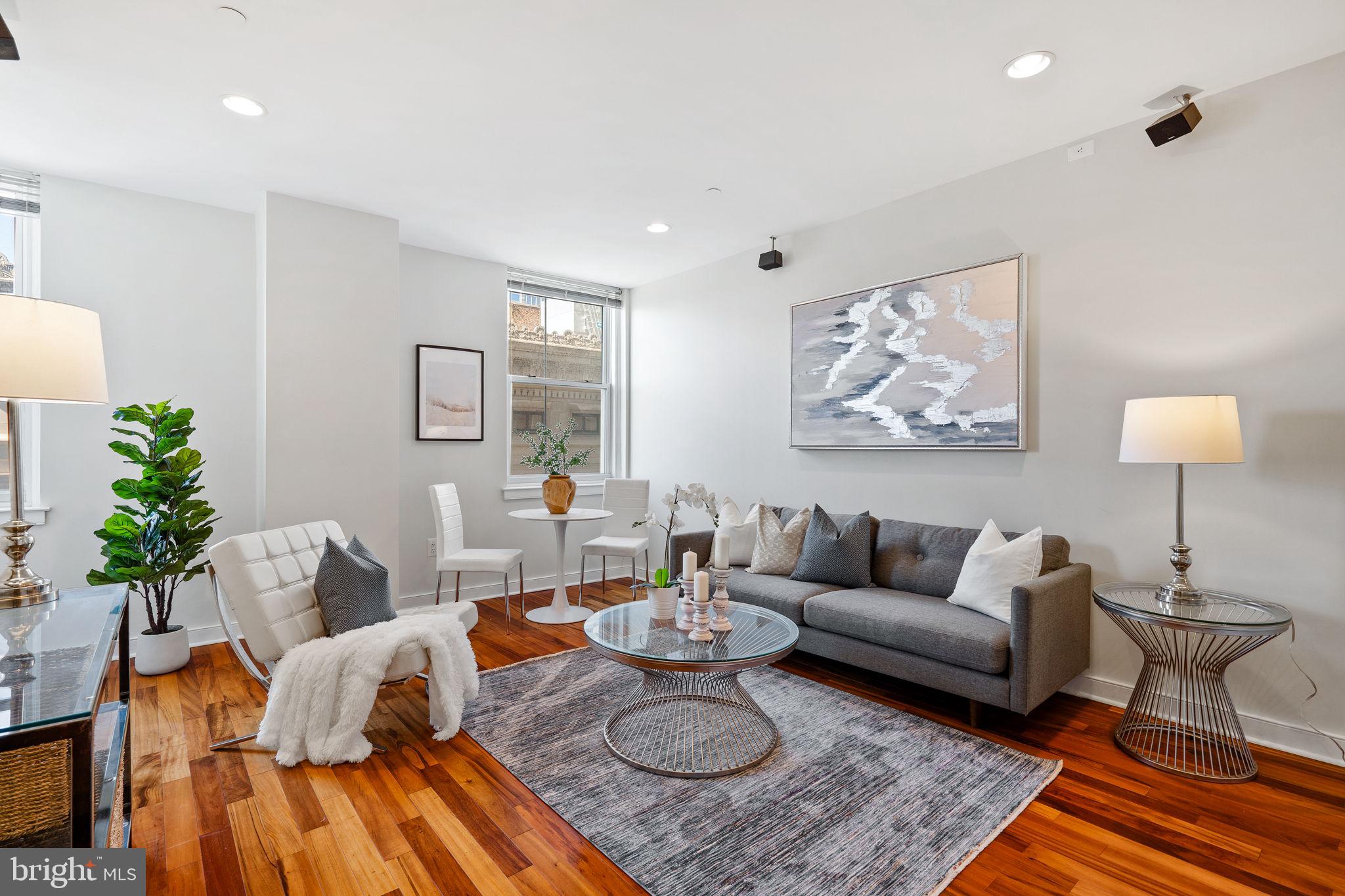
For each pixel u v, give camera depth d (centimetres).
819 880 163
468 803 199
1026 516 303
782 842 179
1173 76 233
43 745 103
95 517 323
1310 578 229
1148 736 245
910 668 266
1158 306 263
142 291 336
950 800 200
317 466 351
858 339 368
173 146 284
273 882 162
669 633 246
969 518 324
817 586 332
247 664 243
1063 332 290
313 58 219
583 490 520
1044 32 206
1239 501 244
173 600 342
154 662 304
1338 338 223
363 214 368
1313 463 228
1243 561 243
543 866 169
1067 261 288
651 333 523
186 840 179
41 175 312
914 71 228
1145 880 165
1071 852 176
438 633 250
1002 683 239
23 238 313
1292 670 234
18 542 176
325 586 248
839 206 361
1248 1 191
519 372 494
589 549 437
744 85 237
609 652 225
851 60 221
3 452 307
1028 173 300
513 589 482
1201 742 239
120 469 329
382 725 255
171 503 303
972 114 260
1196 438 217
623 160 300
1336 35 209
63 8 190
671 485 503
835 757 228
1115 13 197
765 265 407
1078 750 236
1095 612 281
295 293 345
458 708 245
